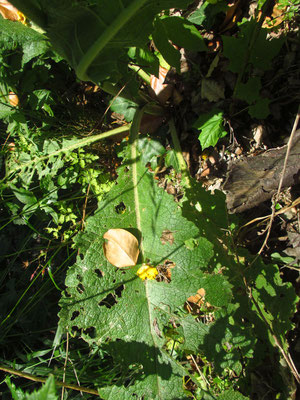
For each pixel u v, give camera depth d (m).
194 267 0.36
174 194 0.51
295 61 0.44
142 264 0.38
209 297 0.35
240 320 0.41
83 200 0.54
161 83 0.48
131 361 0.35
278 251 0.45
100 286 0.36
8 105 0.48
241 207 0.45
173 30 0.39
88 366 0.45
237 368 0.34
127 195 0.40
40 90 0.49
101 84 0.39
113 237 0.37
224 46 0.42
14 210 0.53
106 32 0.29
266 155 0.40
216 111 0.45
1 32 0.39
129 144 0.43
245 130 0.47
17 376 0.48
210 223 0.40
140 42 0.33
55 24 0.31
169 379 0.35
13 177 0.54
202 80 0.48
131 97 0.45
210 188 0.49
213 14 0.47
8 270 0.54
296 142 0.38
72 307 0.35
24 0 0.28
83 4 0.28
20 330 0.52
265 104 0.43
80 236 0.37
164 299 0.36
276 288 0.41
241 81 0.46
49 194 0.50
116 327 0.36
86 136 0.53
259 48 0.42
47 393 0.16
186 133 0.50
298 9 0.44
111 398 0.35
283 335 0.39
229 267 0.40
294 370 0.37
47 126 0.51
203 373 0.43
